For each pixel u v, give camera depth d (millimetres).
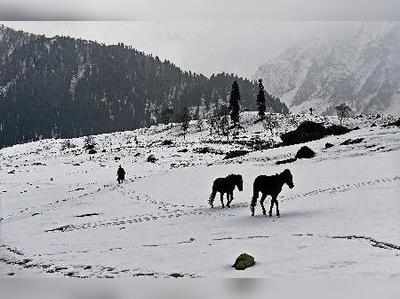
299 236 17812
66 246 22000
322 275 12211
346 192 26875
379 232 16938
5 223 31906
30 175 66500
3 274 16984
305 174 36250
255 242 17594
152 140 131375
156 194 36781
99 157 85938
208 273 13758
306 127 65062
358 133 56000
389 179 28781
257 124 133375
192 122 156000
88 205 35656
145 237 22172
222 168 45500
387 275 11617
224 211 27031
